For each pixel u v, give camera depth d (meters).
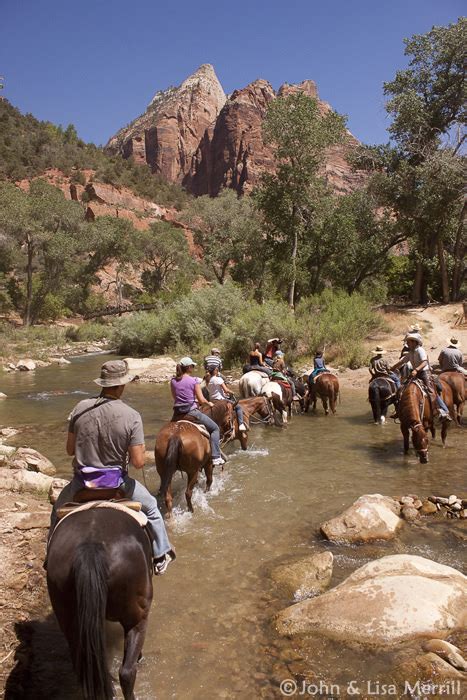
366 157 36.75
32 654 4.27
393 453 10.42
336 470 9.27
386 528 6.45
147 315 37.66
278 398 12.95
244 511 7.36
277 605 4.97
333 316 26.44
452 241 38.91
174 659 4.19
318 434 12.23
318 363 15.46
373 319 28.00
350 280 43.34
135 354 36.16
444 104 35.75
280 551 6.12
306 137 36.28
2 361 30.88
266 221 40.31
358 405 16.25
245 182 179.25
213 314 32.59
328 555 5.60
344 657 4.14
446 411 10.55
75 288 75.81
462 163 32.41
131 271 100.81
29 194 65.06
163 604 5.01
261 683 3.89
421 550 6.02
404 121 35.22
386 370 13.38
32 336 46.56
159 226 98.75
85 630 2.90
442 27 34.28
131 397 18.45
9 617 4.72
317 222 40.03
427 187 33.69
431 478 8.71
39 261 76.12
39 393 20.12
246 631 4.56
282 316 26.92
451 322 29.38
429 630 4.33
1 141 142.38
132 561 3.34
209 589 5.28
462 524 6.77
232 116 192.75
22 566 5.55
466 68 34.72
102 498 3.93
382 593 4.64
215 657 4.21
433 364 22.25
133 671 3.21
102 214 117.31
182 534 6.61
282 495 8.00
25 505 7.12
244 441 10.68
